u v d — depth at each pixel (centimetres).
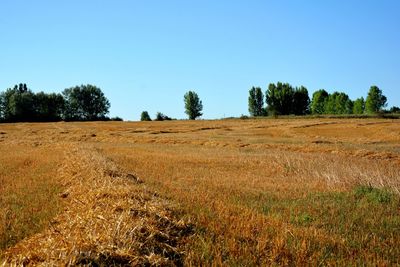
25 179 1413
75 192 1059
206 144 3747
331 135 4819
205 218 831
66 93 11731
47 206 960
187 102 11688
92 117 11906
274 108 11338
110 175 1314
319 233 790
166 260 589
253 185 1413
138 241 624
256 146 3441
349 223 905
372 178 1388
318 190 1337
